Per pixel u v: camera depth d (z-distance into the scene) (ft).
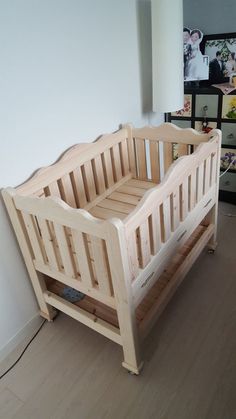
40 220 3.88
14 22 3.75
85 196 5.41
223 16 6.38
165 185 3.84
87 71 4.97
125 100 6.01
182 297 5.32
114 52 5.41
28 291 4.93
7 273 4.52
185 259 5.21
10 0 3.64
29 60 4.04
